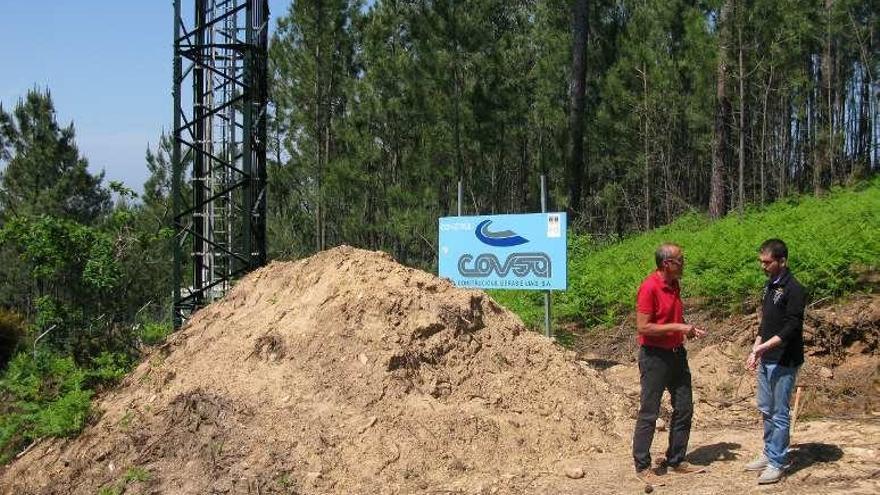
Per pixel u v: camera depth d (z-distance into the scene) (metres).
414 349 7.58
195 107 13.21
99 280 11.20
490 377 7.61
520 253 10.16
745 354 9.38
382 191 26.89
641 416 6.10
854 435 6.72
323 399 7.21
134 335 11.90
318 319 8.15
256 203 13.67
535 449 6.88
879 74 27.17
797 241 11.87
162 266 13.71
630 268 14.63
